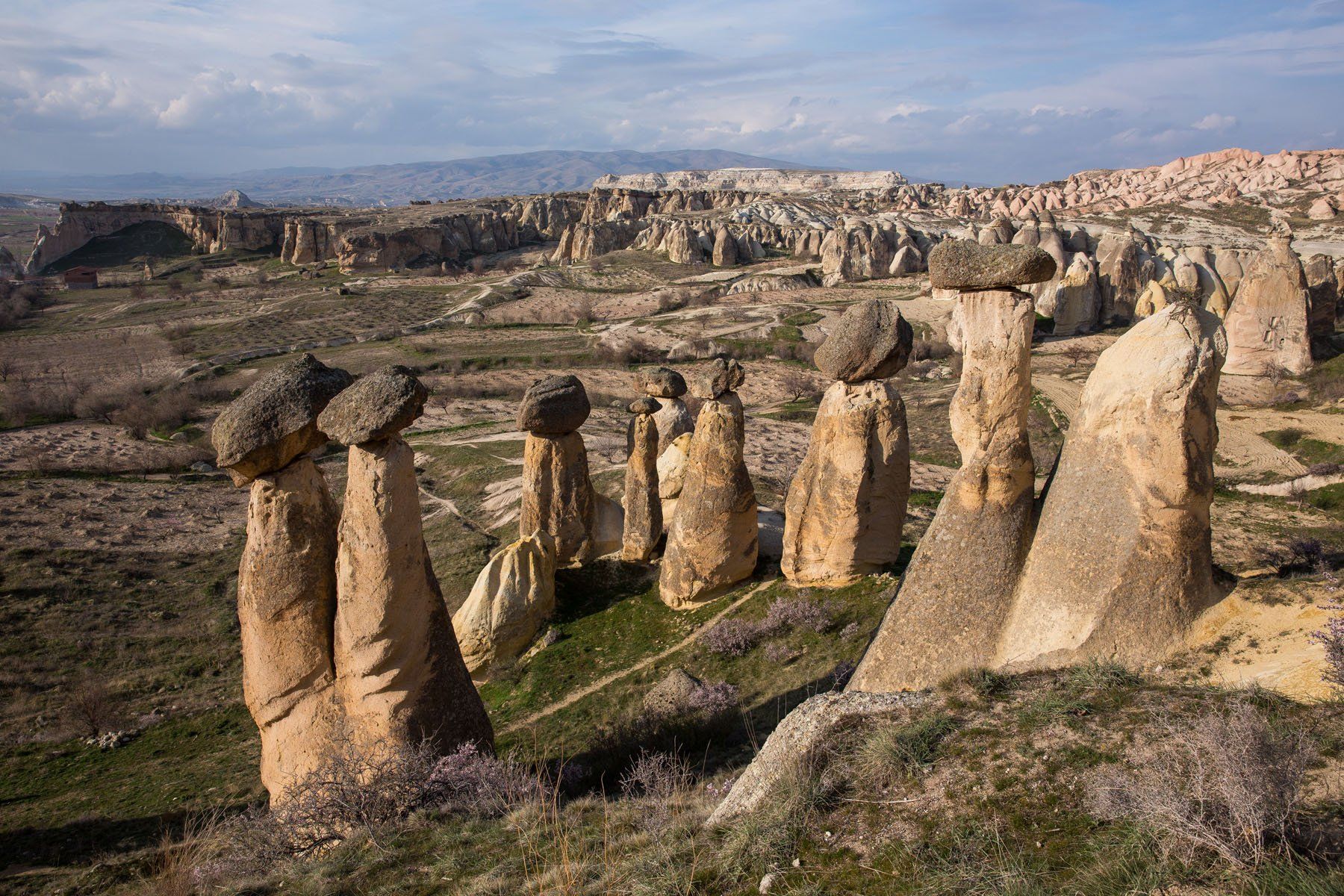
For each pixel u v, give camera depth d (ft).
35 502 144.97
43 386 243.40
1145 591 34.14
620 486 140.05
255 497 41.96
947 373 239.09
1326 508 120.16
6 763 75.51
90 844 58.08
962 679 32.24
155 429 210.18
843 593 63.21
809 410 220.02
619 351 282.15
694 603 69.92
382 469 40.16
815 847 25.50
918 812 25.50
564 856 28.86
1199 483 33.71
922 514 122.52
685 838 28.91
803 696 54.29
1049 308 272.92
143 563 125.49
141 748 78.02
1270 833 20.48
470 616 72.02
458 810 38.47
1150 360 34.42
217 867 38.52
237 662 97.14
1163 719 26.30
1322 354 187.42
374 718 41.34
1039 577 37.04
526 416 80.28
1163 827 21.15
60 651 96.99
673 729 50.83
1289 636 31.09
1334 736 24.00
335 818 38.47
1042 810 24.02
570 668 67.26
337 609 42.27
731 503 68.69
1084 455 36.78
